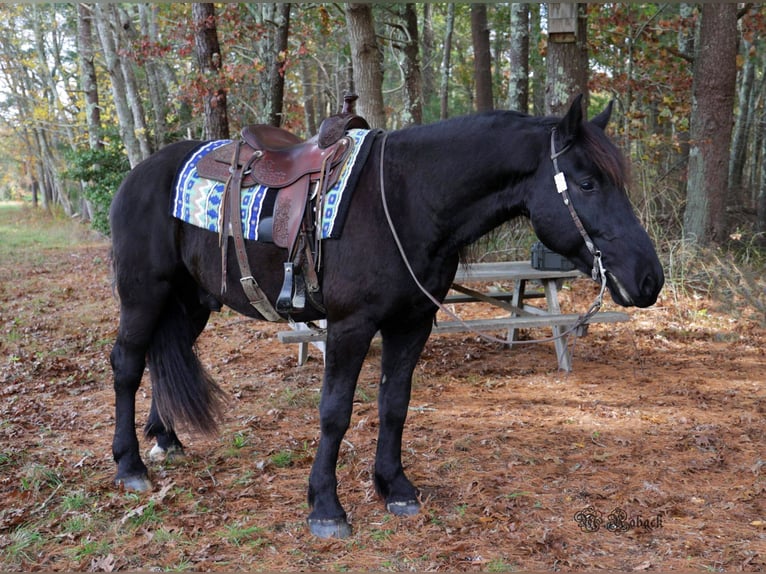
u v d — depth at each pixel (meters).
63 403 5.05
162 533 2.96
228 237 3.13
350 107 3.36
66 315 8.59
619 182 2.57
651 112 14.28
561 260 5.53
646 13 12.43
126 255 3.43
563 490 3.37
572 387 5.18
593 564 2.71
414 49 12.83
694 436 4.06
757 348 6.18
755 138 17.30
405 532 2.99
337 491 3.40
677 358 5.95
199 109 11.06
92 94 18.34
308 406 4.82
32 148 33.62
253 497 3.35
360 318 2.83
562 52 7.61
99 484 3.51
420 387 5.25
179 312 3.55
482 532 2.96
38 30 25.27
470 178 2.76
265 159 3.13
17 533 2.97
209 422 3.49
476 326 5.30
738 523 3.01
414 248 2.79
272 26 12.66
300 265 2.93
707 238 8.74
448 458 3.78
